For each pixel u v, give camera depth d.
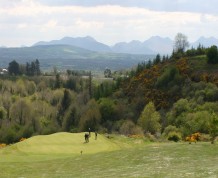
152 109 144.00
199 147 54.44
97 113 181.75
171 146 56.91
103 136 76.81
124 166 44.06
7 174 43.00
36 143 63.88
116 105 188.50
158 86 193.38
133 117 179.12
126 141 78.31
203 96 162.00
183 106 154.12
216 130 60.06
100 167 44.62
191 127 122.75
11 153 58.16
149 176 36.59
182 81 186.88
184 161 44.31
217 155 47.56
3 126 197.00
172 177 35.38
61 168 45.81
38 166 48.06
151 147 57.38
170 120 150.75
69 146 63.78
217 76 178.50
